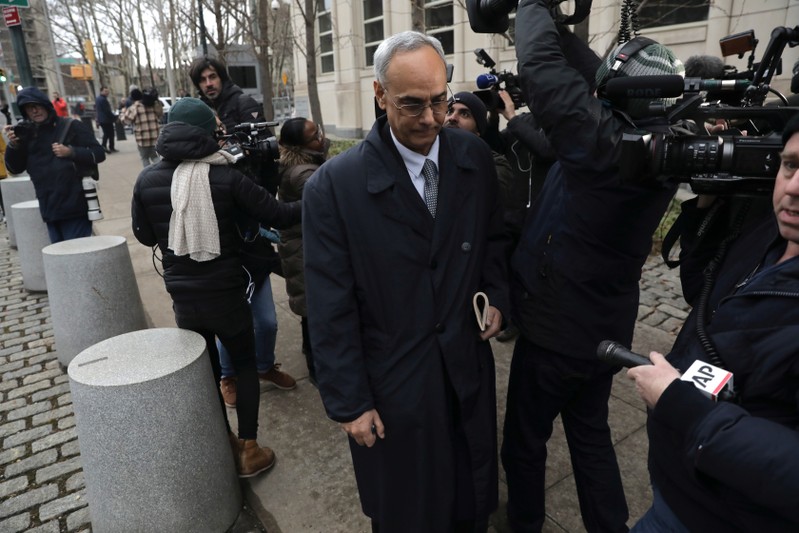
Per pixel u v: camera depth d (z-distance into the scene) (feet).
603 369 5.52
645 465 8.27
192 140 7.04
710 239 4.27
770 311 3.07
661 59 4.49
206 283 7.45
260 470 8.26
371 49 43.14
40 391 11.57
